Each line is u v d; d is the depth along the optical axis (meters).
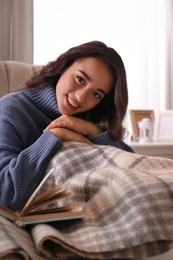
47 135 1.23
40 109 1.48
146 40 3.11
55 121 1.37
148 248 0.80
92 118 1.60
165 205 0.84
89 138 1.42
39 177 1.16
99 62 1.39
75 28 2.93
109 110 1.56
